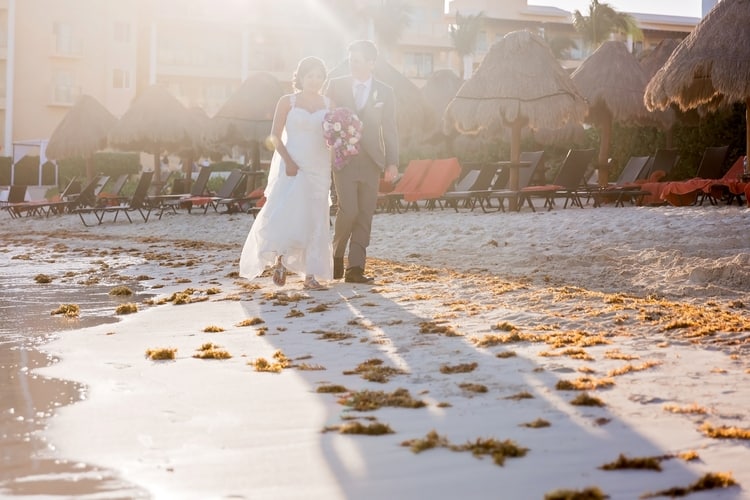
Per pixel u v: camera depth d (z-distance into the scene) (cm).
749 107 1366
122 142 2403
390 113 739
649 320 517
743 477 246
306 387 370
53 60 4681
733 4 1323
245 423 311
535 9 5953
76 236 1664
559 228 1105
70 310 611
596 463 259
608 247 923
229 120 2183
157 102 2412
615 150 2309
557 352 427
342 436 292
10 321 570
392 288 700
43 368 410
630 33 4894
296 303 631
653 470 252
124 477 249
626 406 326
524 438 287
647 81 1745
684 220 1091
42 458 267
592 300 598
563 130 2200
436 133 2355
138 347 469
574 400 330
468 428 300
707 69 1284
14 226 2109
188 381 382
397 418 315
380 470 255
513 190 1559
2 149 4588
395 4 5419
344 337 490
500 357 423
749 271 725
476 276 777
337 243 759
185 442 286
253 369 409
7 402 342
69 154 2631
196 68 5141
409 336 486
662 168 1709
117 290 724
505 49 1558
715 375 376
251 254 720
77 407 333
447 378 381
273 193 711
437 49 5850
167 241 1423
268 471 255
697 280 726
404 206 1894
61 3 4672
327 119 688
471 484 242
